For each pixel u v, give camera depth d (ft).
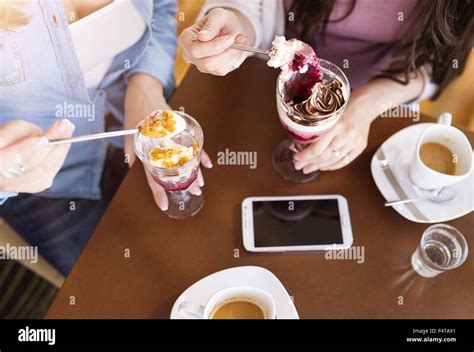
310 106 2.73
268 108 3.43
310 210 2.97
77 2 3.94
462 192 2.95
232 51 2.97
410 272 2.77
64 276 4.55
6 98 4.25
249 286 2.49
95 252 2.85
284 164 3.19
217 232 2.93
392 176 3.05
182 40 3.04
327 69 2.97
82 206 4.86
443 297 2.68
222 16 3.05
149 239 2.90
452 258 2.79
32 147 3.35
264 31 4.46
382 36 4.28
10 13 3.76
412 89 4.02
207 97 3.46
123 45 4.35
